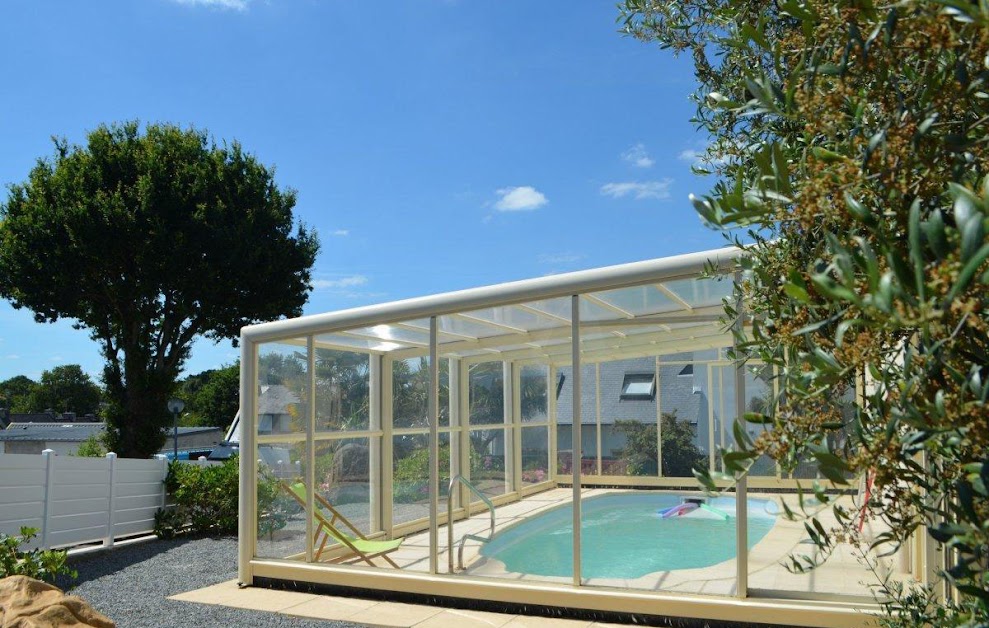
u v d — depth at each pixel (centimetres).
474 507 1239
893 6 179
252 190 2523
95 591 995
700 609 735
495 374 1327
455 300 909
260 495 1015
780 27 280
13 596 564
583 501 1310
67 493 1261
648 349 1380
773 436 228
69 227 2219
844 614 679
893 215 201
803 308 233
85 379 7938
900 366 199
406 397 1169
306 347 1023
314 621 816
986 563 179
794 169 246
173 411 2500
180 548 1334
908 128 193
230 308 2489
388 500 1162
